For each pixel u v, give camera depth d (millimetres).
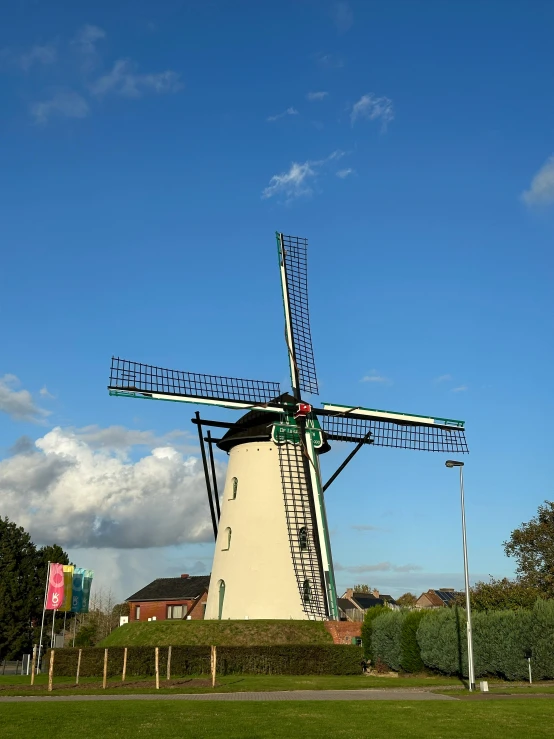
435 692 29578
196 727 19312
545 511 55969
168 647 39625
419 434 49938
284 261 51500
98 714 21734
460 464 32312
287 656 40750
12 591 70375
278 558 46156
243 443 49156
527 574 54594
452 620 39156
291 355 49344
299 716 21297
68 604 55688
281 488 47281
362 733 18609
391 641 42906
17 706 23922
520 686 32938
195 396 45219
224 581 47438
